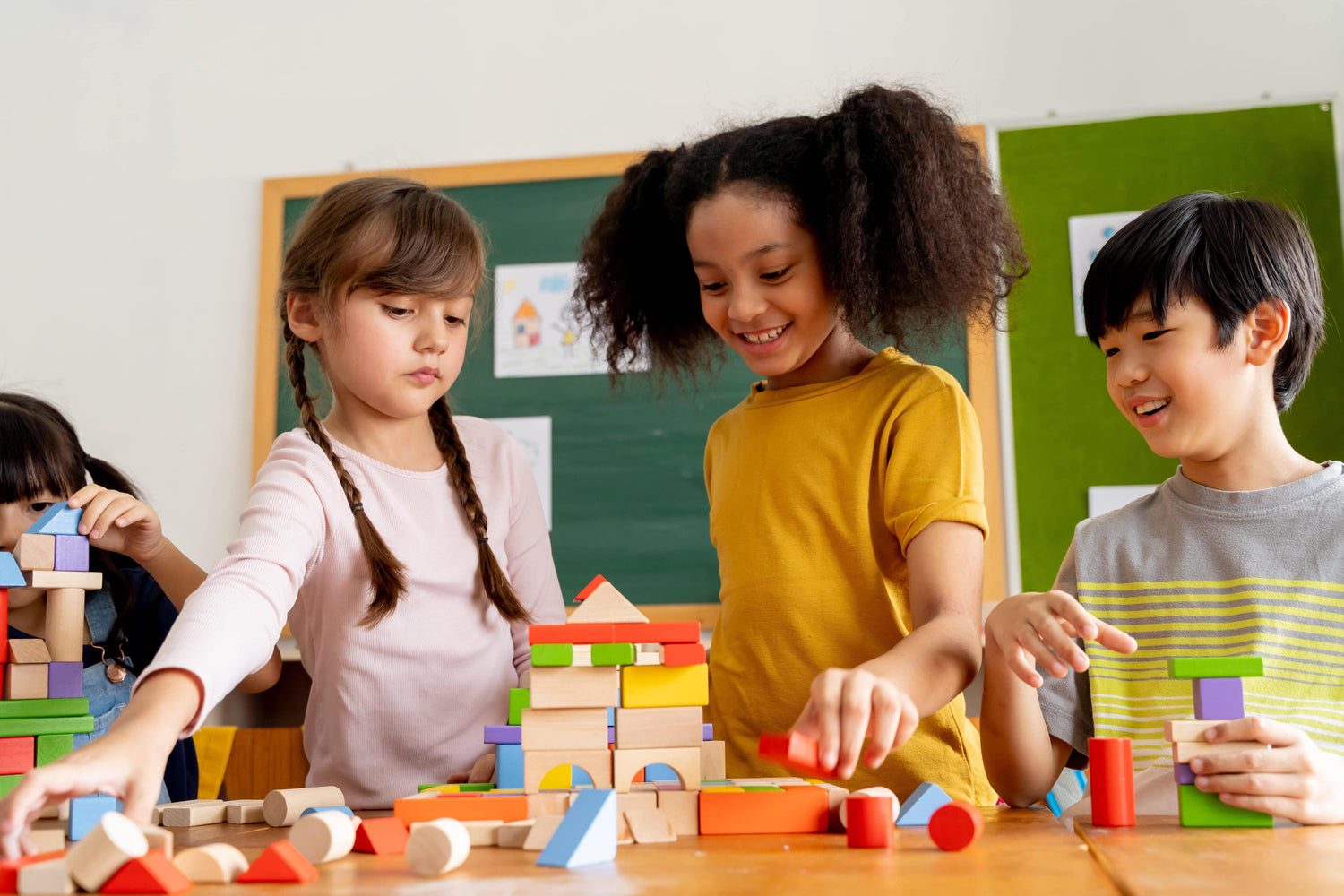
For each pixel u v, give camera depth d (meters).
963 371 2.21
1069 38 2.27
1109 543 1.09
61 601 0.89
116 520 1.00
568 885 0.52
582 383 2.35
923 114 1.06
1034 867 0.56
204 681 0.73
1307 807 0.70
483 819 0.70
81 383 2.48
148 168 2.54
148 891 0.53
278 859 0.56
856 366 1.15
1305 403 2.09
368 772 1.09
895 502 1.00
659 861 0.59
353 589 1.07
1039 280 2.21
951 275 1.05
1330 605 0.96
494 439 1.28
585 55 2.44
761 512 1.10
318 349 1.13
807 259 1.02
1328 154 2.16
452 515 1.15
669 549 2.29
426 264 1.05
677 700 0.74
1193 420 1.00
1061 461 2.16
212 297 2.47
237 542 0.94
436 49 2.49
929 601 0.90
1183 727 0.72
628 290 1.25
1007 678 0.93
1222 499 1.02
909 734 0.69
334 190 1.13
